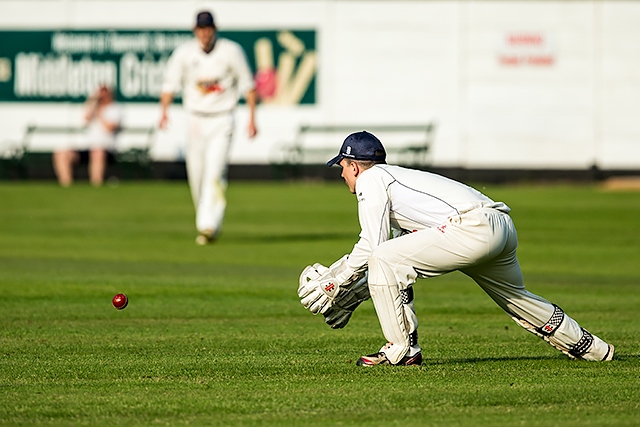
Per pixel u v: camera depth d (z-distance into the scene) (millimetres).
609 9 90188
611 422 15711
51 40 92062
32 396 17516
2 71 92438
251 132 45906
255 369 19938
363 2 91125
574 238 49875
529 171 91312
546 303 20172
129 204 68000
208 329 25625
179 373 19578
